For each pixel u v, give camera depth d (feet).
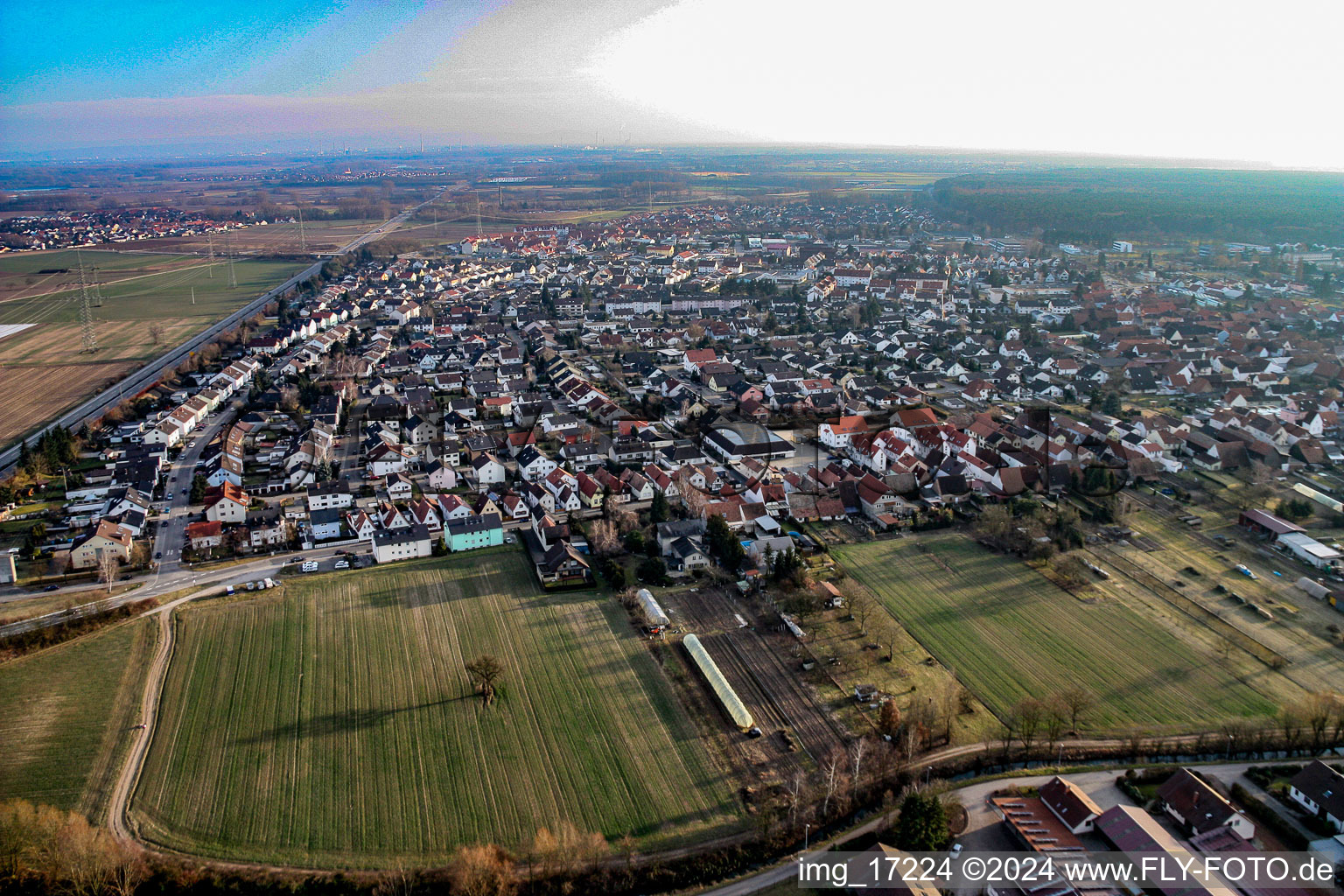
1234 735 347.77
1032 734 345.72
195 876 285.84
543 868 286.66
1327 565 483.92
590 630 432.66
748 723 357.20
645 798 321.11
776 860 296.10
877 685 387.14
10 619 438.81
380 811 313.94
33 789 323.16
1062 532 521.65
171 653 412.98
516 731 357.41
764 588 474.08
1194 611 447.42
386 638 425.69
